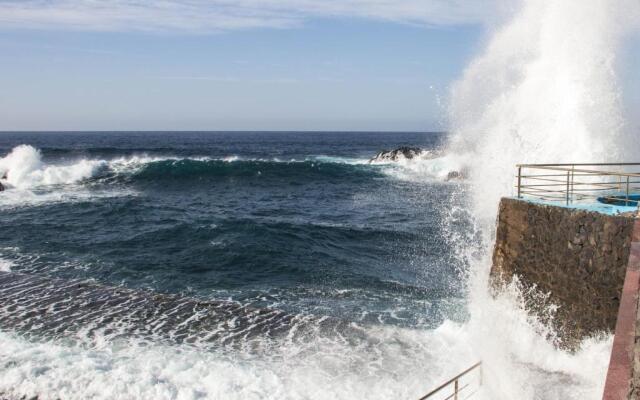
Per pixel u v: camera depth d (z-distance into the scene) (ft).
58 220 73.20
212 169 127.24
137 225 70.59
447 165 137.39
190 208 86.94
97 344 34.04
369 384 29.86
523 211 31.81
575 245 27.35
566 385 26.18
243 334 36.17
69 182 111.24
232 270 51.42
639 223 20.89
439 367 31.40
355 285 47.37
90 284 46.24
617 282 24.80
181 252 57.31
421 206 92.12
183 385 29.40
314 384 29.84
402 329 37.17
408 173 136.26
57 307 40.40
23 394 28.22
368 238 66.13
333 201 98.53
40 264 52.01
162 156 198.49
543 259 29.76
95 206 83.61
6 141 364.17
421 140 416.87
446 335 35.96
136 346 33.88
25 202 86.63
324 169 136.56
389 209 89.04
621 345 16.39
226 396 28.55
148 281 47.70
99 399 27.99
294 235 65.51
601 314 25.67
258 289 45.98
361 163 155.84
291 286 46.88
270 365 31.83
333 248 61.00
